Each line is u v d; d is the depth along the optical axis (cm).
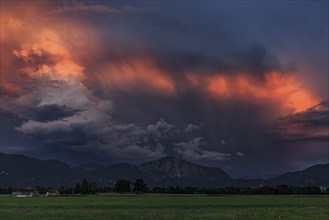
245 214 6550
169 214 6556
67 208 8850
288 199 15462
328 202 12525
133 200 13950
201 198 16538
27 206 9731
